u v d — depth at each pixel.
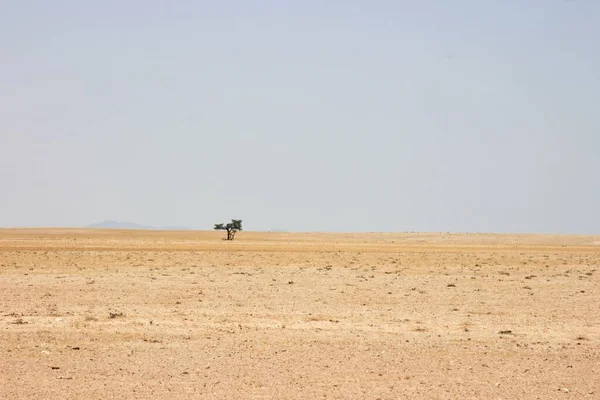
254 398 19.62
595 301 40.28
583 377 22.45
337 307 37.19
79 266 57.88
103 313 34.28
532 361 24.66
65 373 22.22
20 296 39.78
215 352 25.45
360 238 180.50
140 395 19.83
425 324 32.28
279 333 29.25
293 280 48.75
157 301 38.56
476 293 43.16
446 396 20.05
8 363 23.48
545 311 36.62
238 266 59.91
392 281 48.88
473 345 27.30
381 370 22.98
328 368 23.16
